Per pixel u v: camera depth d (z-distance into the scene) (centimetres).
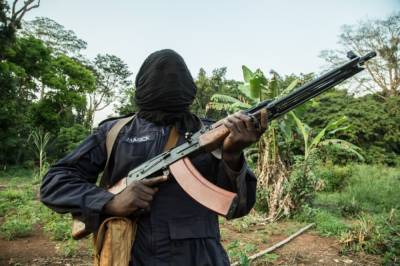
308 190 929
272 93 916
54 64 3152
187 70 192
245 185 170
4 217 862
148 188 167
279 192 909
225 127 161
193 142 169
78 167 187
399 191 1298
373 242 677
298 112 948
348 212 1023
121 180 181
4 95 2444
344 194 1273
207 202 160
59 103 3056
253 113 155
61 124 3056
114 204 167
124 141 187
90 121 4497
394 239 679
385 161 2408
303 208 908
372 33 3300
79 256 604
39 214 855
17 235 710
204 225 173
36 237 707
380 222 796
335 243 714
